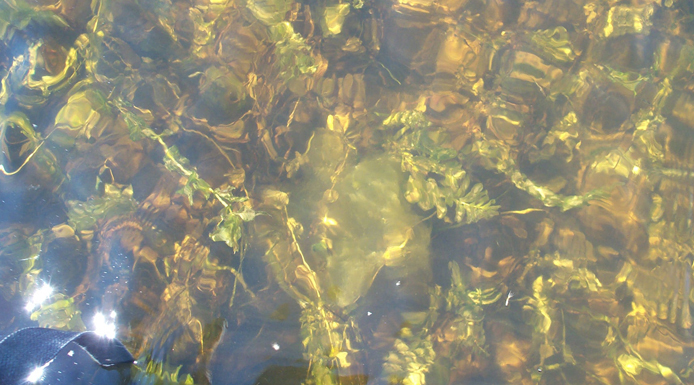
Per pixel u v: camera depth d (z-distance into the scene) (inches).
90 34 65.5
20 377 56.1
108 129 63.9
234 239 61.7
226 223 62.0
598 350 60.8
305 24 67.1
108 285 60.6
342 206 62.8
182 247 61.7
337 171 63.7
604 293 62.2
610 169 64.6
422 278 61.9
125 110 64.2
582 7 67.8
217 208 62.5
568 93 66.1
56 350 56.6
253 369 58.9
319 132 64.7
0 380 55.8
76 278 60.7
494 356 60.3
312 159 64.1
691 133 65.5
